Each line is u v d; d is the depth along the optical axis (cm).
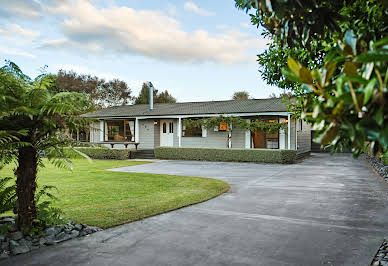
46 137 399
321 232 407
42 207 402
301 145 1866
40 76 390
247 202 604
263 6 151
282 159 1451
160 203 579
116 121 2177
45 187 415
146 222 459
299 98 381
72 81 3488
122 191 717
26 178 374
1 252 325
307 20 176
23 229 365
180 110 1964
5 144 346
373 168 1230
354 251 337
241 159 1556
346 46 126
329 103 107
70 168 413
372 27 182
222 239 380
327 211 526
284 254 329
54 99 376
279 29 191
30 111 328
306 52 364
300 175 1032
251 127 1623
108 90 3897
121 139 2162
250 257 321
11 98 349
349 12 215
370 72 105
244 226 438
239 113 1655
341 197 653
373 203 591
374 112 101
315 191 728
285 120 1647
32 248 344
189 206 568
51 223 392
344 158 1803
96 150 1789
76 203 580
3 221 409
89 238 383
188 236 392
